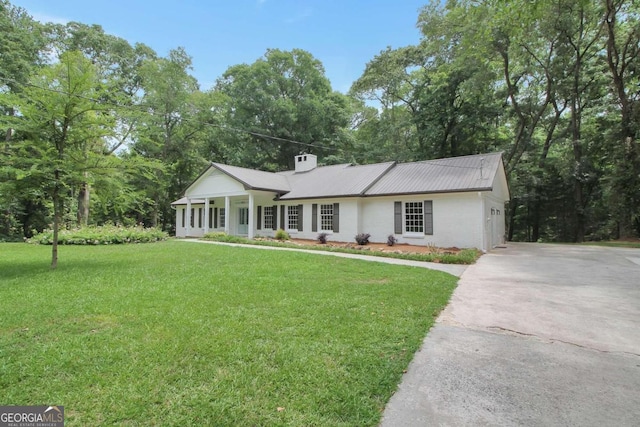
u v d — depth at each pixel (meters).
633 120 19.27
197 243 16.59
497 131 27.31
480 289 6.84
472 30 14.78
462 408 2.68
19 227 26.41
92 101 8.69
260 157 33.31
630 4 18.66
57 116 8.27
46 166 8.20
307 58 33.94
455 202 14.71
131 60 28.33
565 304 5.72
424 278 7.58
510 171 24.20
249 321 4.46
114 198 10.00
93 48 25.78
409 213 16.02
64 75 8.52
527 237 29.81
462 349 3.83
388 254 11.95
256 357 3.43
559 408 2.68
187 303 5.29
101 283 6.78
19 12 23.27
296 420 2.47
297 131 33.03
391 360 3.44
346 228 17.56
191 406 2.61
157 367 3.19
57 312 4.79
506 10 7.14
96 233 17.11
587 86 22.81
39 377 3.01
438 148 28.08
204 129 30.28
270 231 21.56
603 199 22.69
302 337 3.95
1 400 2.67
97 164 8.99
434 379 3.14
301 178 22.41
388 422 2.49
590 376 3.21
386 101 33.47
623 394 2.89
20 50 19.98
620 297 6.20
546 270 9.23
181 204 26.05
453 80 24.31
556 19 18.95
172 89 27.61
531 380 3.13
